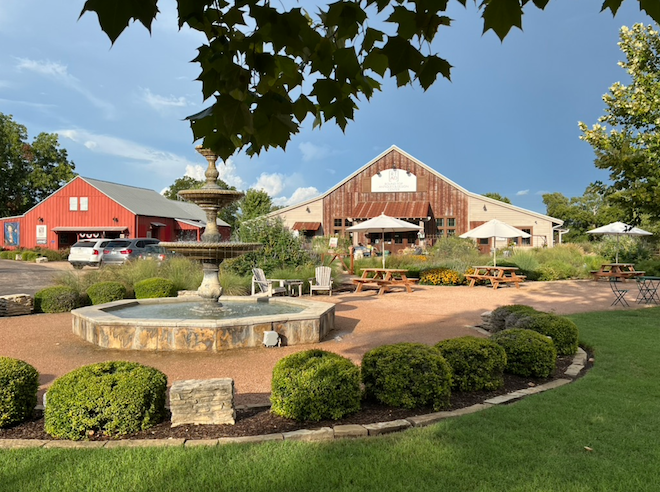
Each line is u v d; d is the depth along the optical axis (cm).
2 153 5078
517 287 1684
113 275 1321
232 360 661
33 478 298
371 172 3656
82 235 3731
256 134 218
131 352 705
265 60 202
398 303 1307
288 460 324
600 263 2219
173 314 870
